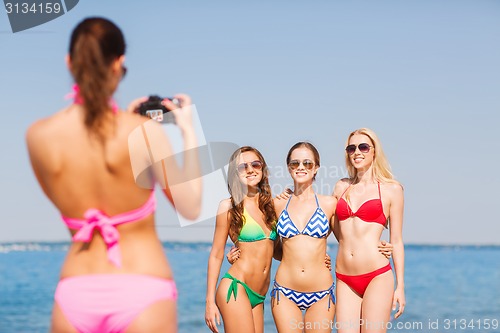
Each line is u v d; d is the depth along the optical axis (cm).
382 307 654
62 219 301
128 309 289
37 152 292
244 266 665
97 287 290
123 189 291
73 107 294
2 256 5759
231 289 656
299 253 674
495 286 3738
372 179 695
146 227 298
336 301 682
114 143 288
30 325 2188
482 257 6781
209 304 673
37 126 295
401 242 685
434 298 3209
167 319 296
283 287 676
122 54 293
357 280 671
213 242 677
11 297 2934
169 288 300
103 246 293
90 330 291
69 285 294
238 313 654
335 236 708
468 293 3416
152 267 295
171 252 5922
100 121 287
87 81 284
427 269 4944
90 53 284
